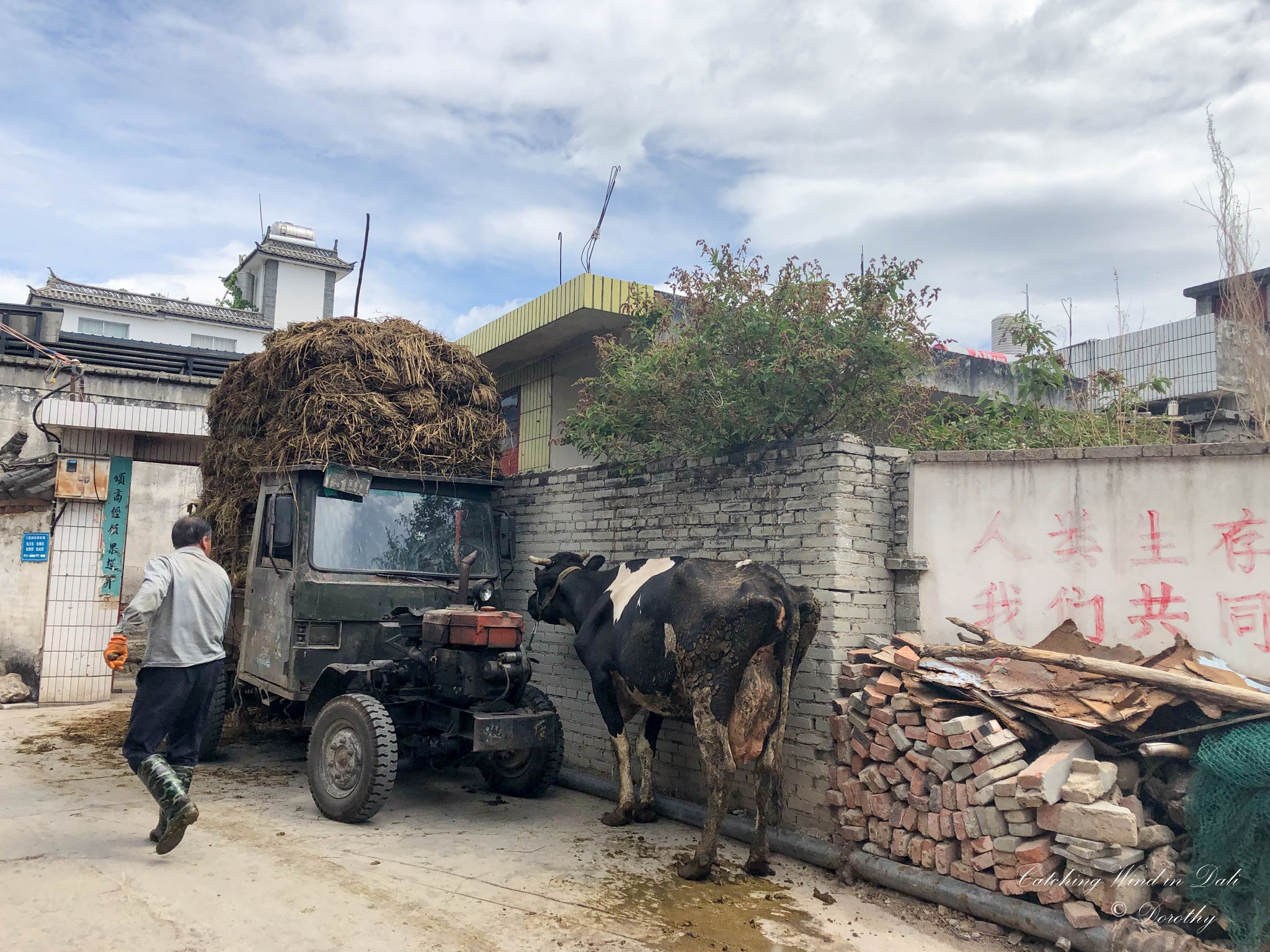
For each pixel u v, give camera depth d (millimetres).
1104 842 4133
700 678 5281
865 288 7039
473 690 6141
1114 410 7609
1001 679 4980
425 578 7375
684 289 7574
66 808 6066
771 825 5887
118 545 11578
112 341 14555
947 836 4789
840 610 5801
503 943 4188
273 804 6523
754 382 6820
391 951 4020
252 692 7957
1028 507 5516
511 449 12508
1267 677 4547
